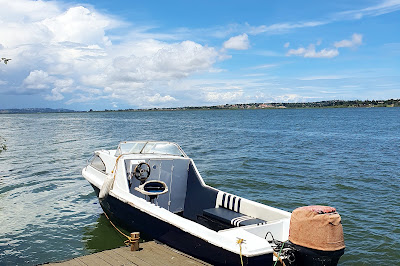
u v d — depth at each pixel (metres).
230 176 15.30
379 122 64.69
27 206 10.91
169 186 8.69
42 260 7.31
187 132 43.12
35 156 21.31
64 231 8.89
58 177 14.93
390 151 23.17
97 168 9.94
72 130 49.88
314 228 4.75
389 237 8.32
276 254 5.05
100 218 9.84
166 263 5.79
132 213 7.60
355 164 18.12
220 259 5.35
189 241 5.97
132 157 8.77
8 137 36.59
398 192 12.28
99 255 6.21
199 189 8.48
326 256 4.70
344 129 46.41
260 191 12.80
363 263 7.14
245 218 6.92
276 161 19.31
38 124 73.38
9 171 16.27
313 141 30.56
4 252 7.68
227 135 37.81
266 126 55.88
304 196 12.04
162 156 9.09
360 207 10.65
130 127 57.44
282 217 6.39
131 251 6.37
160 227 6.75
